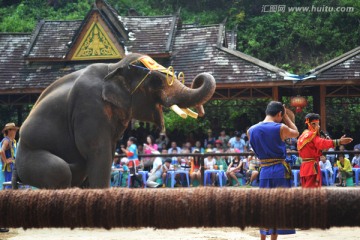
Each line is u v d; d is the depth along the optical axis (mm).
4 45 25609
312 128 8609
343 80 21359
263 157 7270
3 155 11562
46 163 9125
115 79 9547
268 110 7414
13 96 25219
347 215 3811
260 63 22266
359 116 32531
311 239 8664
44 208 4031
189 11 41688
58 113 9406
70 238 9016
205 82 9758
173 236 8953
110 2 42250
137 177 17375
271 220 3893
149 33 24469
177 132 25250
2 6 43906
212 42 23797
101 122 9281
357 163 19031
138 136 24031
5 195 4094
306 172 8609
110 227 4035
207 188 4031
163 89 9758
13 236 9336
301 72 36344
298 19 39031
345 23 38656
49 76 23828
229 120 30203
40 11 42375
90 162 9211
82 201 4020
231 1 41156
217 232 9297
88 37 23516
